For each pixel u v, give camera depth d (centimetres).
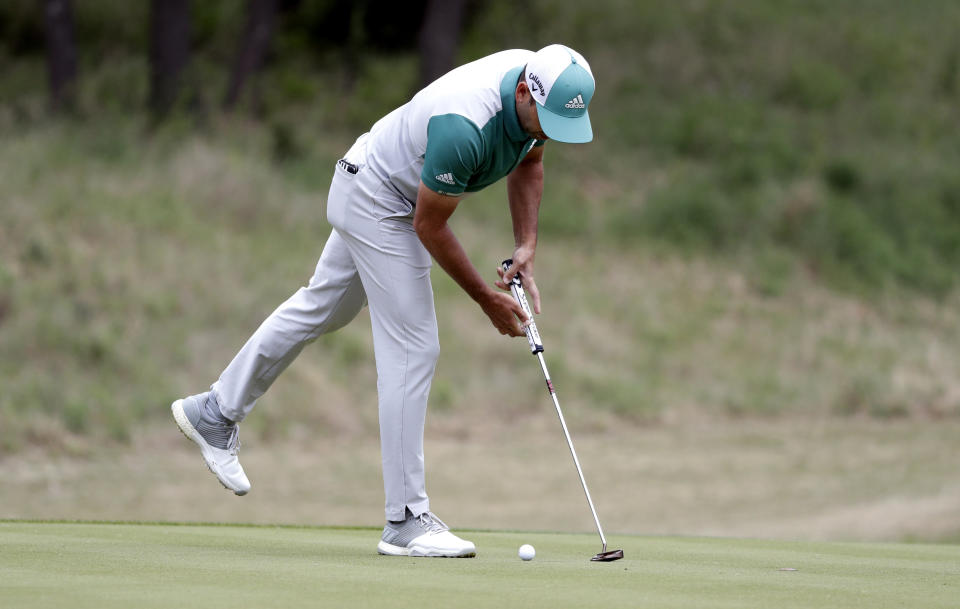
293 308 1255
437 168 1081
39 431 3181
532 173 1277
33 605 776
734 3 7269
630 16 6931
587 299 4712
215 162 4800
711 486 3231
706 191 5709
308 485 3053
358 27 6369
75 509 2608
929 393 4459
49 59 5200
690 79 6569
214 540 1284
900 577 1075
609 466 3450
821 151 6162
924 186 6066
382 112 5962
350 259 1233
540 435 3794
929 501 3070
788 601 883
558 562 1128
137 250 4119
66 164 4506
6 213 4041
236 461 1294
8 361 3456
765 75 6694
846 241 5544
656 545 1388
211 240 4347
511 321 1211
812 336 4847
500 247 4859
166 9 5269
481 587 910
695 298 4984
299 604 799
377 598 835
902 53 7156
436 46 5725
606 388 4144
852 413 4309
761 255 5400
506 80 1102
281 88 6012
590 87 1094
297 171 5166
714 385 4347
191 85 5359
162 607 777
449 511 2838
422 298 1185
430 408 3853
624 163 5884
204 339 3803
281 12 6438
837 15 7431
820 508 3000
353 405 3750
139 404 3431
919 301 5338
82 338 3594
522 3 6700
